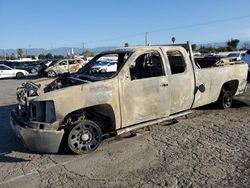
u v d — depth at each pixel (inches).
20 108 230.4
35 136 203.0
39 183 175.8
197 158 198.8
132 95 229.6
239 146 216.8
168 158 201.0
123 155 210.2
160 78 243.8
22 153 224.4
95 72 271.7
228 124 269.9
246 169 180.4
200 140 231.6
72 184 172.4
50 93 204.4
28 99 217.0
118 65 261.1
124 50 249.9
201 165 188.1
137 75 255.3
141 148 221.0
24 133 205.8
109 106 221.0
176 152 210.4
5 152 227.8
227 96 323.0
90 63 277.3
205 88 282.4
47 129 203.0
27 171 192.9
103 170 188.4
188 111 273.7
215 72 293.7
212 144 222.5
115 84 221.8
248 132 246.7
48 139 203.5
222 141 228.1
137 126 236.4
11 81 986.7
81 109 216.2
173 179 171.8
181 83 259.0
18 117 225.0
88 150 216.7
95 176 180.9
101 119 227.1
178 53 264.1
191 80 268.1
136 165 193.0
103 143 235.8
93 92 213.0
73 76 262.4
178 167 186.9
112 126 226.5
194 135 243.4
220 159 195.8
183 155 204.7
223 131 251.0
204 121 281.1
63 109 204.5
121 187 165.9
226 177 171.5
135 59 234.2
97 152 218.2
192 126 267.3
